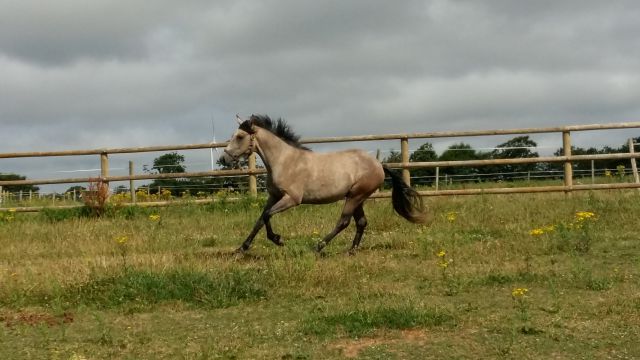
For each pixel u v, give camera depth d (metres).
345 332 6.04
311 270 8.18
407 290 7.49
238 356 5.51
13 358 5.59
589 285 7.36
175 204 15.01
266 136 10.03
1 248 10.92
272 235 10.20
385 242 10.80
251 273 8.05
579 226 10.05
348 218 10.23
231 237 11.74
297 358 5.44
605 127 14.27
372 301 7.07
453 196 14.55
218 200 14.98
